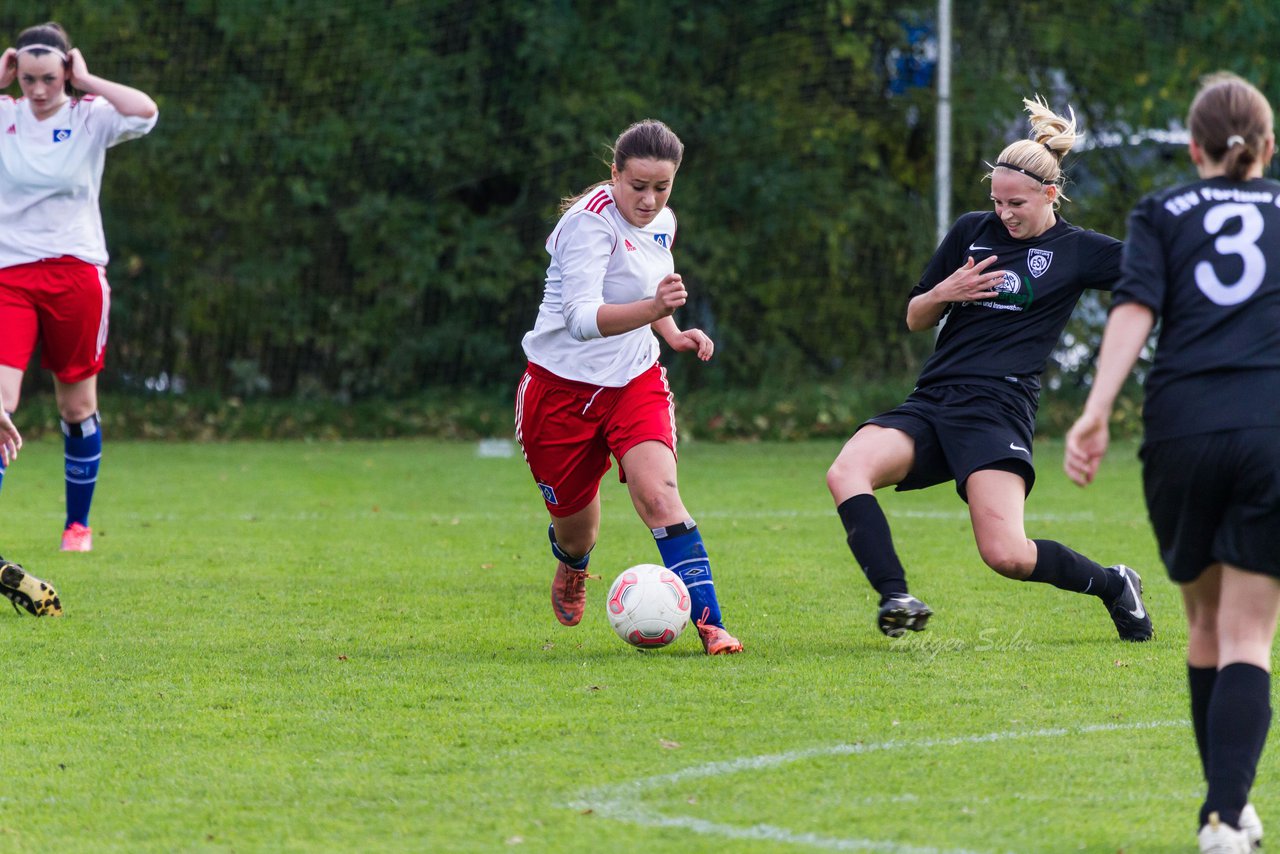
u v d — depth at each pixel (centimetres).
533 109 6316
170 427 6072
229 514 3697
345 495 4144
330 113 6216
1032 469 1909
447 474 4703
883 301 6141
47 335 2659
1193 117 1227
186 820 1224
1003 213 1912
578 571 2134
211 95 6106
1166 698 1652
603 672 1808
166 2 6019
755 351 6269
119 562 2814
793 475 4669
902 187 6200
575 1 6344
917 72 6141
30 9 5900
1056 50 6038
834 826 1191
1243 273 1163
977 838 1160
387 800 1274
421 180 6366
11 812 1250
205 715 1587
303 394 6394
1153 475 1174
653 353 1991
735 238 6222
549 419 1969
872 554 1814
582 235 1886
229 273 6219
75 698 1669
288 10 6106
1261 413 1120
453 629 2147
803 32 6153
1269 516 1112
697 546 1952
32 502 3847
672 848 1138
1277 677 1772
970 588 2514
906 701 1636
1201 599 1216
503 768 1370
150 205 6103
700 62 6322
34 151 2539
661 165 1853
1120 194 6116
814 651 1953
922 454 1919
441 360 6412
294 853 1139
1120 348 1159
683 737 1480
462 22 6269
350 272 6341
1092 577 1964
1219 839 1052
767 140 6172
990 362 1917
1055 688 1703
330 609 2317
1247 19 6034
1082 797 1272
